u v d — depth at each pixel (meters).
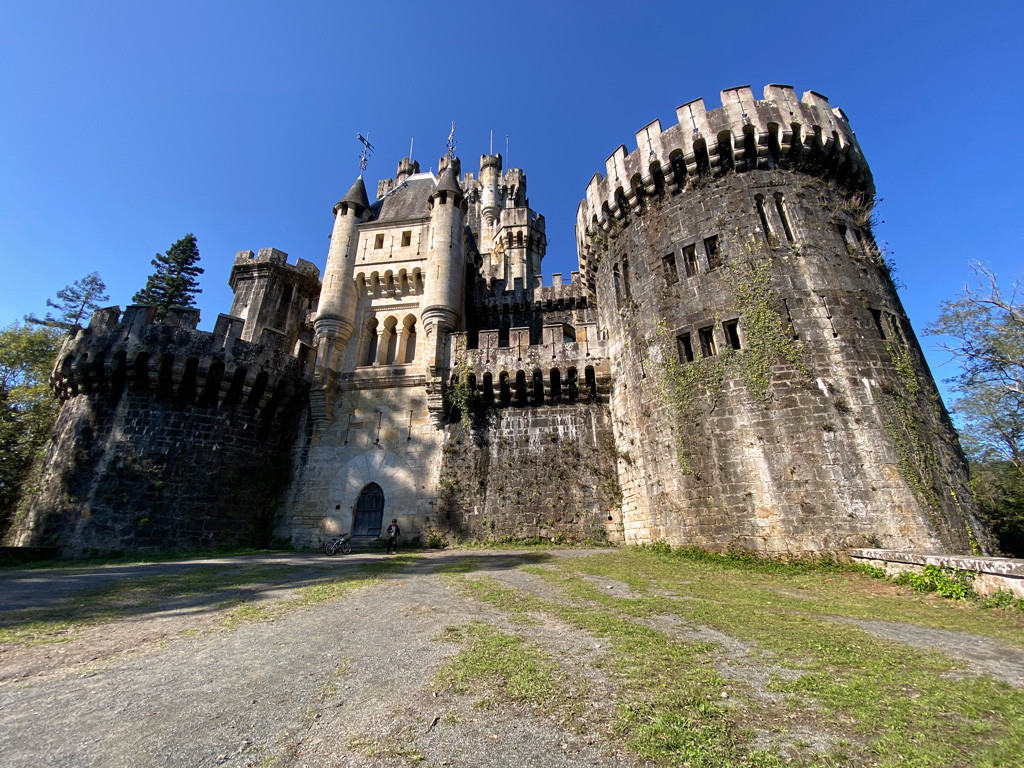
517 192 65.62
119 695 5.87
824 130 21.14
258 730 4.95
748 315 18.61
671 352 20.31
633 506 21.81
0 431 31.69
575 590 12.11
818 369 17.34
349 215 32.44
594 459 24.36
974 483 20.22
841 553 15.07
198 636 8.38
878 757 4.37
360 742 4.69
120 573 15.51
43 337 38.53
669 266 21.80
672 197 22.67
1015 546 28.14
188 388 25.34
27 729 4.96
